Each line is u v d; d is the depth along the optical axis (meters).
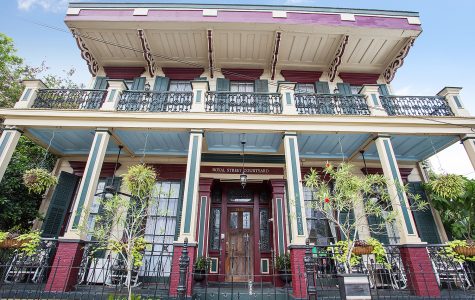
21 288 5.55
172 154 8.55
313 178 5.39
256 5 8.26
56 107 7.26
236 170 8.49
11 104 10.72
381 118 6.87
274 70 9.30
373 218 7.97
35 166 8.16
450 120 6.98
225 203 8.65
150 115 6.74
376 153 8.56
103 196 6.48
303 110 7.75
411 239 5.77
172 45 8.89
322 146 8.09
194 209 5.89
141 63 9.45
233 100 7.45
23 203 7.54
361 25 8.20
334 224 7.92
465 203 7.30
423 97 7.62
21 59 10.88
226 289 6.44
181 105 7.57
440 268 6.39
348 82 9.63
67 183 8.09
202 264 7.23
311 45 8.88
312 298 4.41
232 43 8.85
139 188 5.71
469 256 5.64
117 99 7.21
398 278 6.39
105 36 8.57
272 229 8.22
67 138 7.85
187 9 8.18
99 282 6.59
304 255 5.35
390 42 8.72
